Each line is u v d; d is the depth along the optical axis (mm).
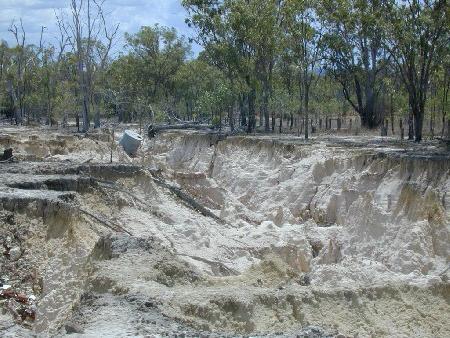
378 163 32688
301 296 16578
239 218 33125
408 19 40688
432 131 48688
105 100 89125
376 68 60219
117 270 17812
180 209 31031
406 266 25078
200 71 79000
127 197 29703
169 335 13180
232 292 16531
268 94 60250
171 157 53156
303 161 38594
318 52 55906
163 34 87562
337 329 15578
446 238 25766
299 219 33281
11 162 34281
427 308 17141
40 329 18750
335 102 70500
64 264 21328
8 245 22172
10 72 78000
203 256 25375
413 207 27625
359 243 28438
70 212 23266
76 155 43719
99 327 13680
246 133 56094
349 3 52188
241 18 56062
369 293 17219
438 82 49906
